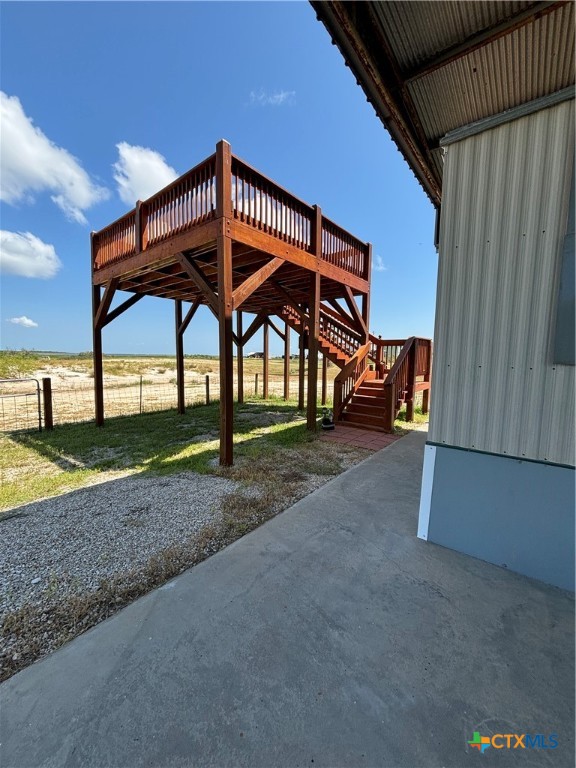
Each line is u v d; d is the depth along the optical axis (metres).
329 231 6.05
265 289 7.16
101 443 5.23
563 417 1.82
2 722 1.14
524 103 1.94
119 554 2.21
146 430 6.16
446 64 1.75
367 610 1.67
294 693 1.24
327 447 4.93
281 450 4.77
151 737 1.09
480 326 2.06
